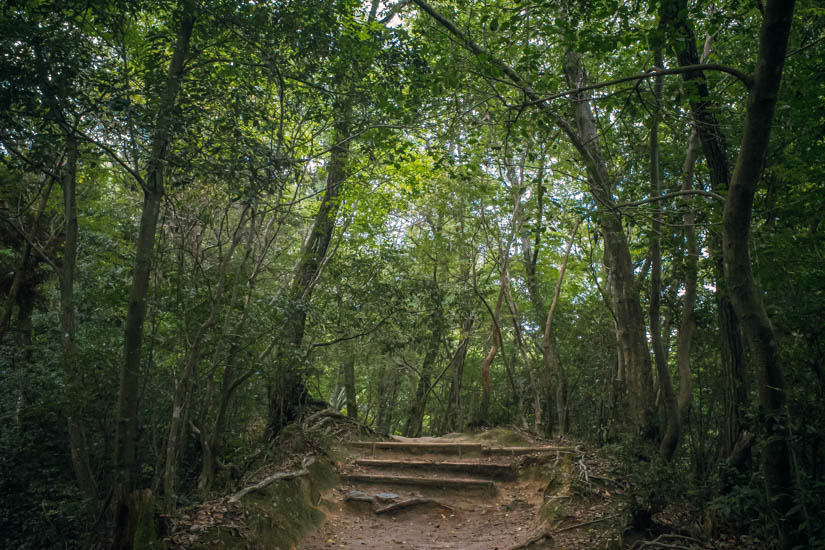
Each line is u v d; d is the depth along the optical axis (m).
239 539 5.83
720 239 7.95
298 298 10.82
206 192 8.06
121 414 7.30
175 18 7.62
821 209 7.05
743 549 5.80
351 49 8.30
